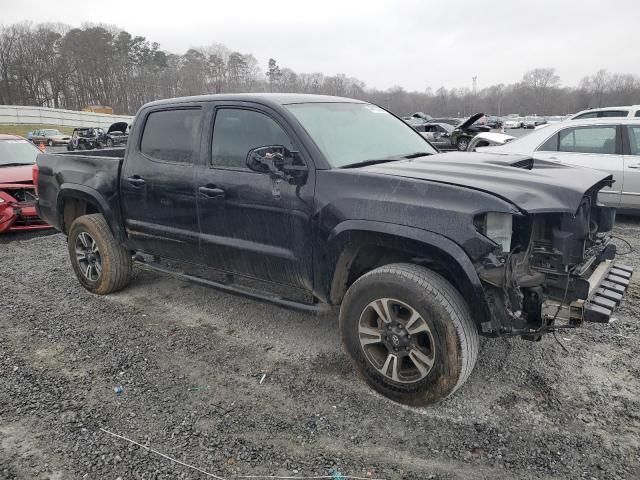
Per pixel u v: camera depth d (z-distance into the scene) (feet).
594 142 25.29
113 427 10.17
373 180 10.58
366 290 10.66
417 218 9.80
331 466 9.05
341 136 12.55
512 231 9.80
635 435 9.66
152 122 15.01
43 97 308.19
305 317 15.35
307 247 11.53
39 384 11.79
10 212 25.66
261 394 11.30
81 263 17.70
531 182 9.96
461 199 9.52
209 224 13.37
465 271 9.32
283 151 11.39
